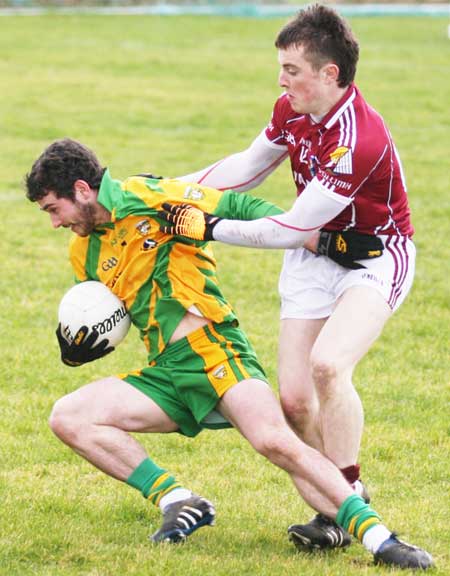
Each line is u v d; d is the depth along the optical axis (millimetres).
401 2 95312
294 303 14766
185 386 13750
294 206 13602
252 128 48906
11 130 46812
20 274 28641
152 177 14242
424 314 26250
